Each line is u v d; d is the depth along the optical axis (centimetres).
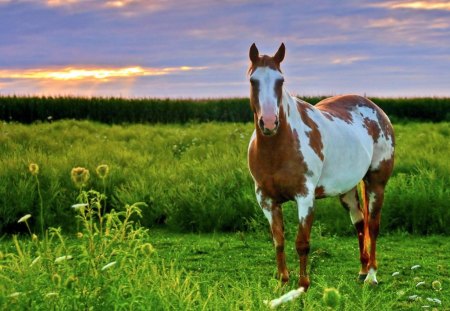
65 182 955
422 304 534
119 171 1044
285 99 546
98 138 1656
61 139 1622
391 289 593
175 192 939
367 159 629
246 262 695
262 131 510
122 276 390
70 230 847
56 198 889
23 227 850
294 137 548
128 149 1422
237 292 452
